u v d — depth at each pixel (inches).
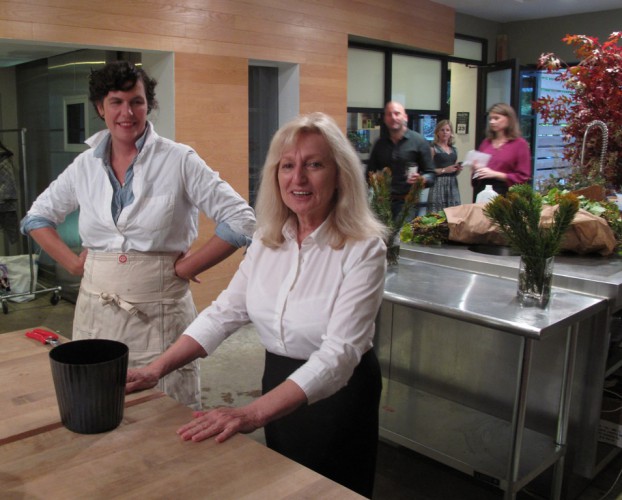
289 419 60.8
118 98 71.1
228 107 180.2
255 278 58.9
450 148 235.3
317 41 202.8
